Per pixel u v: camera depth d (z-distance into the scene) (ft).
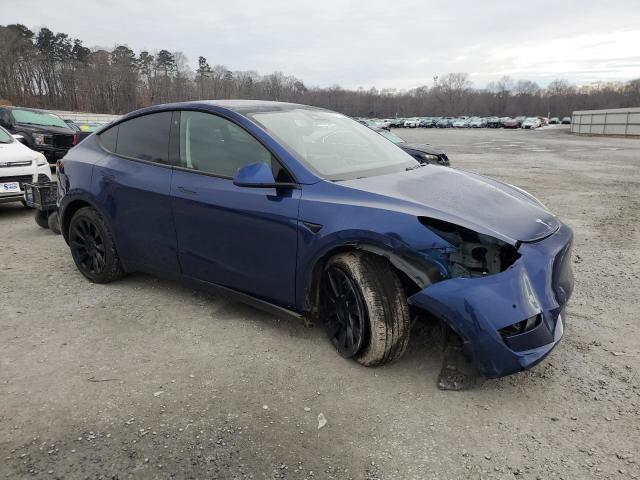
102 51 303.48
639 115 127.44
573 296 13.64
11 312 12.39
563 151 80.69
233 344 10.76
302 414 8.35
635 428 7.94
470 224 8.59
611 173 46.70
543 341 8.36
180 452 7.44
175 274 12.46
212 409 8.47
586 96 408.26
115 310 12.52
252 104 12.34
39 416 8.27
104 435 7.80
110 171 13.30
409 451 7.49
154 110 13.08
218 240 11.16
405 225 8.68
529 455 7.39
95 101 277.85
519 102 422.00
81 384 9.22
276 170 10.39
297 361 10.03
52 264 16.34
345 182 9.96
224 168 11.23
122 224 13.10
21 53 273.13
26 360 10.09
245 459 7.30
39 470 7.07
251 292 11.04
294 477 6.97
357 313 9.45
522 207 10.03
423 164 12.52
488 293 8.14
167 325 11.69
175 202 11.75
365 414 8.36
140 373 9.61
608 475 6.97
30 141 38.55
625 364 9.91
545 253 8.87
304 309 10.19
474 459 7.32
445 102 429.38
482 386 9.13
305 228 9.70
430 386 9.14
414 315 9.51
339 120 13.30
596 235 20.99
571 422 8.12
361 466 7.19
